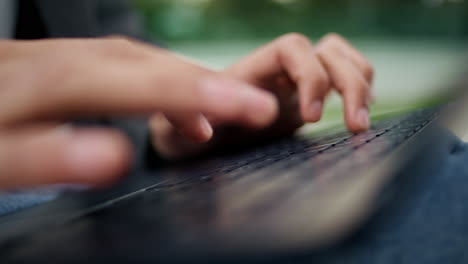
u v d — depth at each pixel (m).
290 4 7.31
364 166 0.17
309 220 0.09
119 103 0.18
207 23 7.25
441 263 0.11
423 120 0.36
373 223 0.10
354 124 0.52
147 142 0.74
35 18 0.80
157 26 7.04
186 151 0.72
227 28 7.30
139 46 0.24
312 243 0.08
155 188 0.28
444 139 0.25
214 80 0.21
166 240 0.11
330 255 0.08
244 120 0.25
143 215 0.16
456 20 6.25
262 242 0.08
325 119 1.58
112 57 0.21
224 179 0.24
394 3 6.58
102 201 0.25
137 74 0.19
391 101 2.52
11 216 0.26
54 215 0.22
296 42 0.64
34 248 0.13
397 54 5.48
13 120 0.16
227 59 5.83
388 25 6.68
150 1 6.97
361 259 0.09
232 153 0.63
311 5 7.18
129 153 0.13
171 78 0.19
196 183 0.25
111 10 1.06
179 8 7.12
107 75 0.18
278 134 0.73
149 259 0.10
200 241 0.10
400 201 0.12
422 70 3.95
